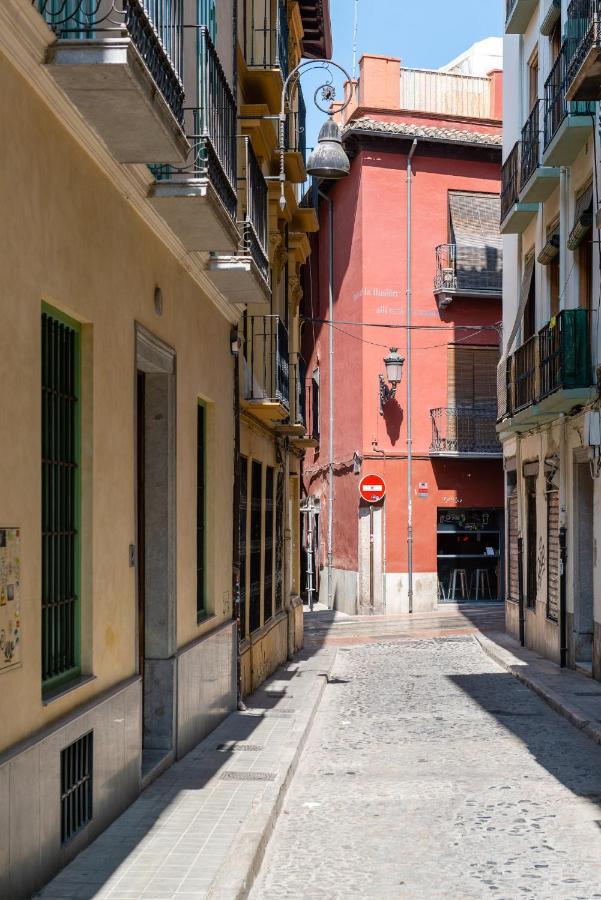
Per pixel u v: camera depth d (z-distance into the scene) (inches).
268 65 584.1
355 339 1163.3
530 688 588.1
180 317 383.6
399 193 1147.9
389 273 1144.8
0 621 198.5
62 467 255.6
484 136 1152.2
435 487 1152.8
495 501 1166.3
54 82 225.0
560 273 679.1
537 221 767.1
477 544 1175.0
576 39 594.6
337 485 1230.3
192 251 377.4
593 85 526.9
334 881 247.9
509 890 239.8
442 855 269.3
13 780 200.8
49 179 232.2
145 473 366.9
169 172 328.5
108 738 274.2
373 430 1141.7
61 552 254.1
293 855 271.0
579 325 605.3
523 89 823.7
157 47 258.8
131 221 308.3
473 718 492.4
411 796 335.6
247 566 562.3
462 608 1148.5
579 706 497.7
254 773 344.8
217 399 466.3
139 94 231.1
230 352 498.6
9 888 198.7
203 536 456.8
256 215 455.2
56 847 229.3
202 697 413.7
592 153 601.9
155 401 367.6
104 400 277.0
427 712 511.8
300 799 333.1
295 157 667.4
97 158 266.1
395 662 738.2
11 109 207.8
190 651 388.8
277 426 668.1
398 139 1139.9
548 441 725.9
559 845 277.6
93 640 265.9
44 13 217.8
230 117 395.5
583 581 646.5
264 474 644.7
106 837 264.2
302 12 856.3
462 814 311.9
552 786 348.5
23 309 214.4
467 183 1165.7
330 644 873.5
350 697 569.0
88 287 262.8
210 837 264.7
